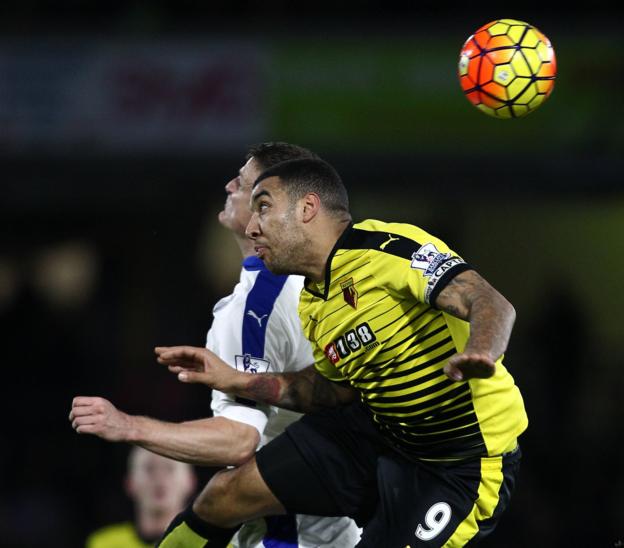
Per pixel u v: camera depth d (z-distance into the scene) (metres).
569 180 39.62
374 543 13.95
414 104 37.22
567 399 44.19
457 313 12.20
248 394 14.40
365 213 49.50
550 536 37.91
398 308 13.12
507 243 50.38
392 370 13.35
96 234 50.53
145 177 42.03
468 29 37.22
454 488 13.67
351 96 37.47
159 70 38.12
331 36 37.66
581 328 45.97
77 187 44.00
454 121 37.16
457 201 41.81
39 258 53.19
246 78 37.78
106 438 13.26
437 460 13.77
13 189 44.72
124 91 38.22
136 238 50.22
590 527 38.38
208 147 37.81
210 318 49.38
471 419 13.41
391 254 12.92
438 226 50.44
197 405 41.84
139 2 43.91
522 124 37.03
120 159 39.91
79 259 51.44
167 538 14.97
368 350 13.34
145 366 47.38
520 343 47.59
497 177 39.81
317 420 14.71
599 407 44.16
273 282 15.02
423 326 13.16
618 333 49.25
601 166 39.25
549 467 40.88
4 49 38.69
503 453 13.73
